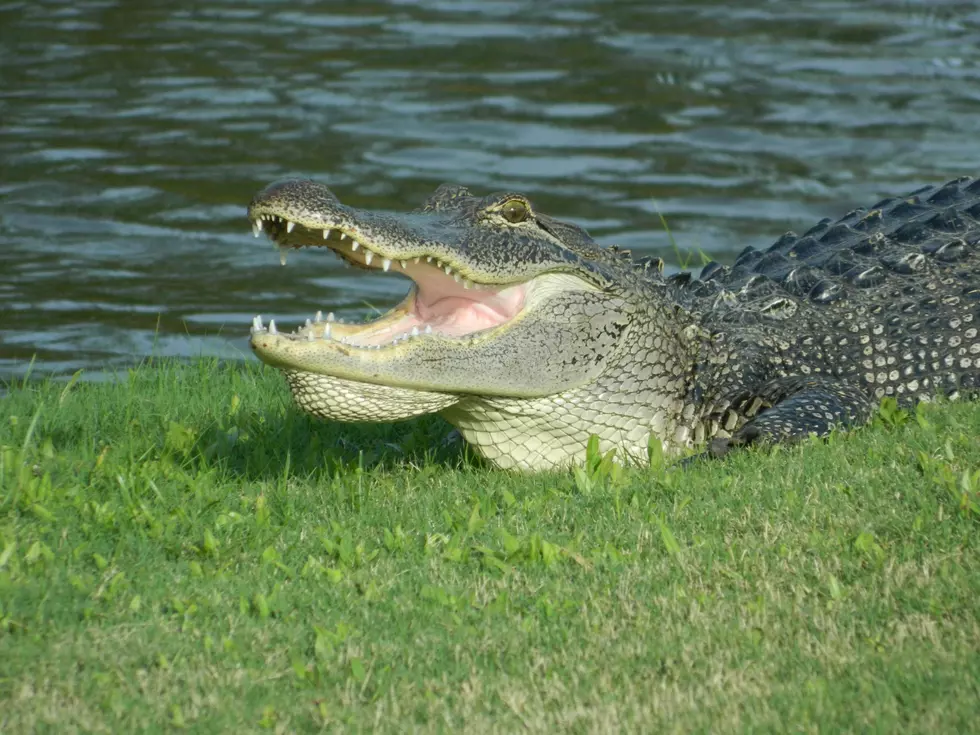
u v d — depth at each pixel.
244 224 54.12
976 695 14.80
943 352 27.19
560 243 23.66
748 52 81.19
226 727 14.95
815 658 15.94
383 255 21.03
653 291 25.67
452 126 67.75
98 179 59.12
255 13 92.38
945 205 31.61
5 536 19.89
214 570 19.20
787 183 59.53
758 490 21.00
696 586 18.03
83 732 14.86
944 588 17.27
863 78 75.81
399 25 88.81
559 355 23.22
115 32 86.44
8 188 57.47
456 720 15.06
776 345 26.94
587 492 21.83
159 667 16.33
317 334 21.88
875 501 20.17
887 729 14.23
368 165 61.41
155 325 41.97
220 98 72.12
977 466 21.19
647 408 25.03
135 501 21.81
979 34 84.94
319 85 74.69
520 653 16.48
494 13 91.81
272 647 16.83
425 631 17.16
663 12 91.56
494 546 19.81
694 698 15.21
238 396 30.19
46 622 17.42
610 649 16.44
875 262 29.22
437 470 24.72
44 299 44.47
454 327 23.33
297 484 23.78
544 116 69.19
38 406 28.27
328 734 14.82
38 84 74.19
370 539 20.48
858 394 26.16
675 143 65.19
